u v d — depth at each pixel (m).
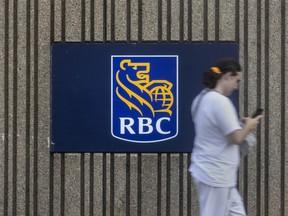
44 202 6.85
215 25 6.81
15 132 6.86
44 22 6.83
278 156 6.82
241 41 6.81
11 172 6.86
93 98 6.83
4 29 6.84
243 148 5.61
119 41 6.84
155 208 6.84
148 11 6.82
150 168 6.84
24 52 6.84
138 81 6.82
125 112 6.82
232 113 5.25
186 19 6.80
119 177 6.84
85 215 6.86
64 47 6.82
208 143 5.32
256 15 6.80
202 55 6.79
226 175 5.30
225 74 5.39
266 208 6.84
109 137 6.83
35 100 6.86
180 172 6.83
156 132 6.82
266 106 6.83
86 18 6.83
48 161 6.85
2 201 6.87
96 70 6.82
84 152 6.85
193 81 6.80
